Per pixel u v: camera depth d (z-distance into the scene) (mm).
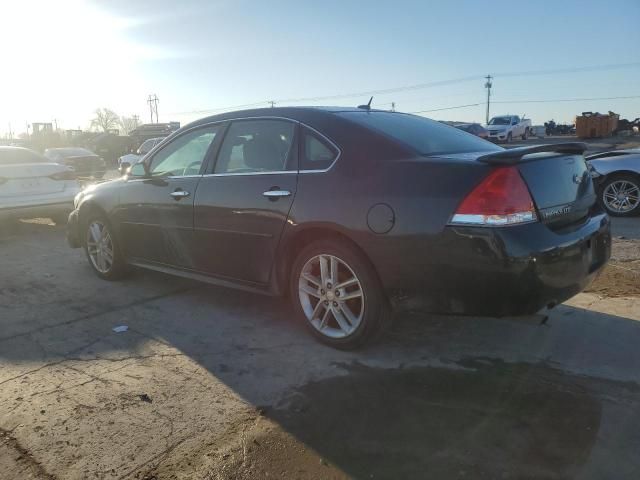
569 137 44781
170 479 2414
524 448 2576
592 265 3438
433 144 3652
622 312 4262
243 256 4074
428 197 3098
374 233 3264
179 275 4703
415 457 2529
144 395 3146
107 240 5438
